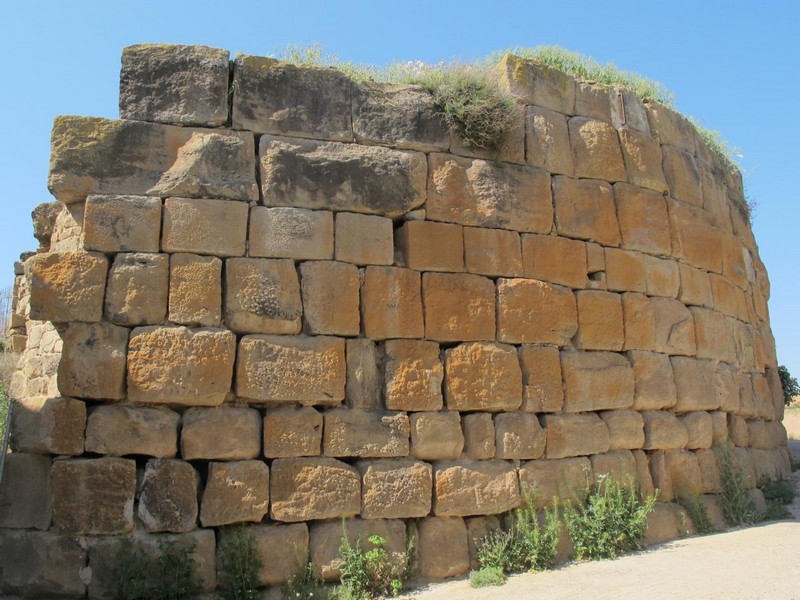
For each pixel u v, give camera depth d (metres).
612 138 9.25
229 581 6.36
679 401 9.12
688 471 8.96
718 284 10.31
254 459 6.73
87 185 6.86
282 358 6.95
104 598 6.11
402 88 8.20
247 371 6.80
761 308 12.18
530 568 7.26
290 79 7.64
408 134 8.00
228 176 7.18
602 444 8.24
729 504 9.22
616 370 8.55
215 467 6.56
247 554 6.40
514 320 7.98
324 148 7.59
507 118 8.30
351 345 7.26
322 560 6.68
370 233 7.54
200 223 6.97
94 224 6.75
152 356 6.59
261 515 6.59
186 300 6.79
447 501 7.25
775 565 6.85
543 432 7.89
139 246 6.82
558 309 8.29
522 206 8.33
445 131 8.20
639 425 8.59
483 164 8.25
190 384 6.60
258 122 7.45
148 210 6.89
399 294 7.52
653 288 9.19
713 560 7.18
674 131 10.19
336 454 6.96
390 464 7.12
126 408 6.50
